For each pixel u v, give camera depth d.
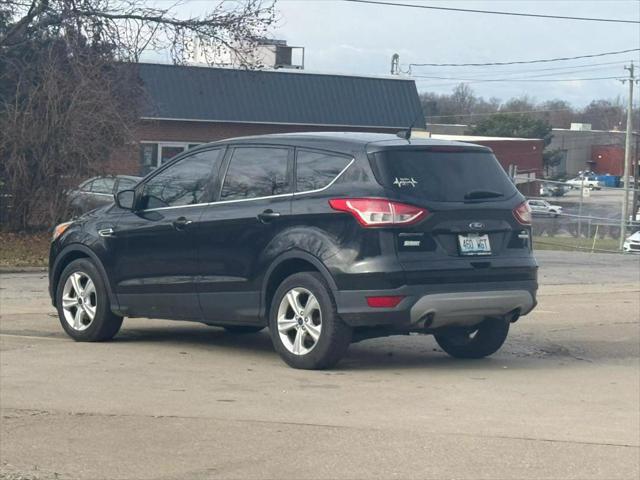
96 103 20.94
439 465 6.07
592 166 74.69
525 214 9.19
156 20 22.38
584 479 5.86
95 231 10.30
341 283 8.48
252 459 6.17
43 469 5.96
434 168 8.80
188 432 6.74
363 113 41.12
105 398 7.68
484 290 8.77
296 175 9.05
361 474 5.89
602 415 7.45
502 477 5.87
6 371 8.65
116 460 6.14
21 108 21.16
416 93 42.44
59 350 9.77
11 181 21.36
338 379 8.56
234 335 11.04
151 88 36.41
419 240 8.52
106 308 10.20
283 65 41.59
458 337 9.83
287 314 8.95
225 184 9.55
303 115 39.75
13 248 20.47
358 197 8.51
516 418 7.27
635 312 13.77
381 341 10.95
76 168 21.14
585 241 36.59
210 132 37.88
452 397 7.93
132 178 22.19
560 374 9.09
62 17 21.34
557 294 16.30
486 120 74.44
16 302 13.76
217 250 9.41
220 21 23.16
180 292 9.71
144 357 9.48
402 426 6.96
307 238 8.71
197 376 8.59
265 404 7.56
